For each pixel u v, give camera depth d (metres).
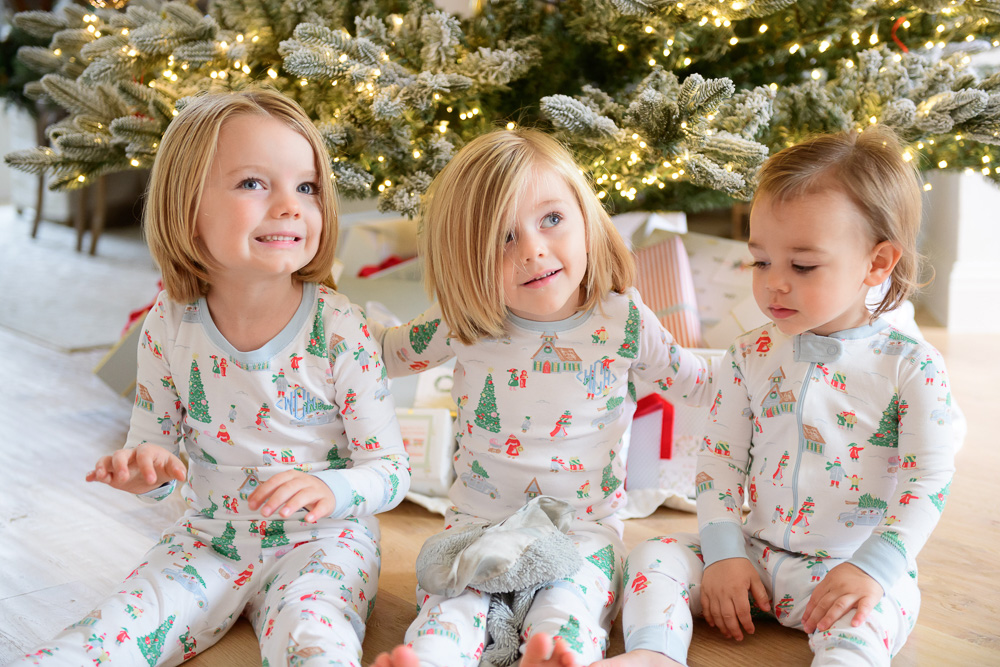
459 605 0.90
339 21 1.60
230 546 1.01
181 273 1.00
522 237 0.98
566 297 1.01
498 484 1.10
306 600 0.89
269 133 0.95
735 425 1.05
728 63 1.67
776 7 1.38
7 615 1.07
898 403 0.95
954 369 2.03
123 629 0.88
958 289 2.35
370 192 1.56
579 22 1.58
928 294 2.57
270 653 0.85
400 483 1.02
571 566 0.93
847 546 0.98
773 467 1.01
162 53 1.50
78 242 3.65
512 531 0.95
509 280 1.00
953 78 1.38
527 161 0.99
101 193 3.57
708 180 1.31
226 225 0.94
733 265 1.64
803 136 1.45
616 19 1.51
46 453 1.64
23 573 1.18
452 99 1.48
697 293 1.64
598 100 1.49
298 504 0.89
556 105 1.25
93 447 1.67
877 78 1.42
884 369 0.96
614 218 1.73
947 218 2.41
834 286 0.92
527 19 1.68
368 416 1.04
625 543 1.26
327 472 0.95
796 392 0.99
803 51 1.66
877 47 1.60
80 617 1.06
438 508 1.36
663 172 1.44
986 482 1.43
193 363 1.03
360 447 1.04
